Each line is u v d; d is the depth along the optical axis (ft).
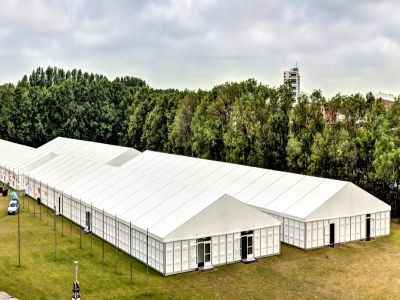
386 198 183.73
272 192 147.64
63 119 402.52
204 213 110.22
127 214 125.18
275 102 236.63
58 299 89.10
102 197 145.28
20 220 155.84
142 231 113.60
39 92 412.57
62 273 104.22
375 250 126.82
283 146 229.45
